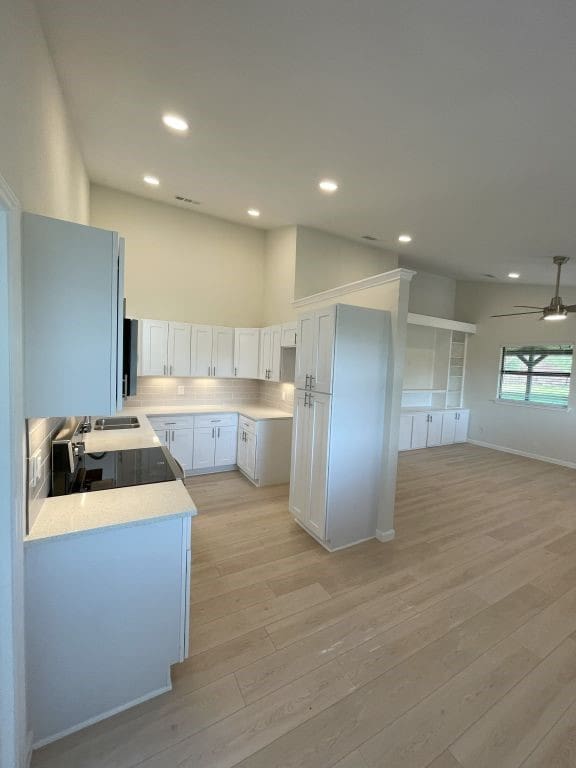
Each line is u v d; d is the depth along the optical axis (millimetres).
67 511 1651
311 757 1447
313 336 3152
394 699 1709
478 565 2900
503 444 6949
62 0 1585
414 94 2043
